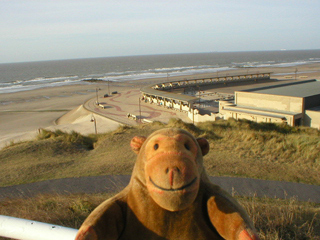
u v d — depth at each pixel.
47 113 60.72
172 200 1.38
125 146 15.36
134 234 1.62
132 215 1.64
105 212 1.58
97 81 129.75
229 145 14.62
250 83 102.06
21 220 2.24
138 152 1.84
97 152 15.20
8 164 13.47
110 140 16.61
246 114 35.97
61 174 11.73
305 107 33.19
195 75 151.25
